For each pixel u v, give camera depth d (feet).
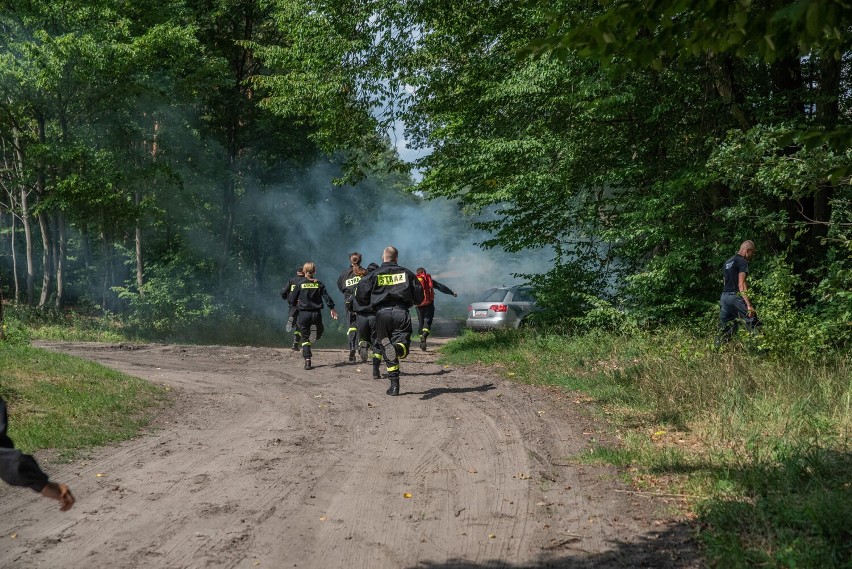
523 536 13.73
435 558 12.71
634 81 40.22
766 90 40.29
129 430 23.24
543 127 45.60
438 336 89.35
